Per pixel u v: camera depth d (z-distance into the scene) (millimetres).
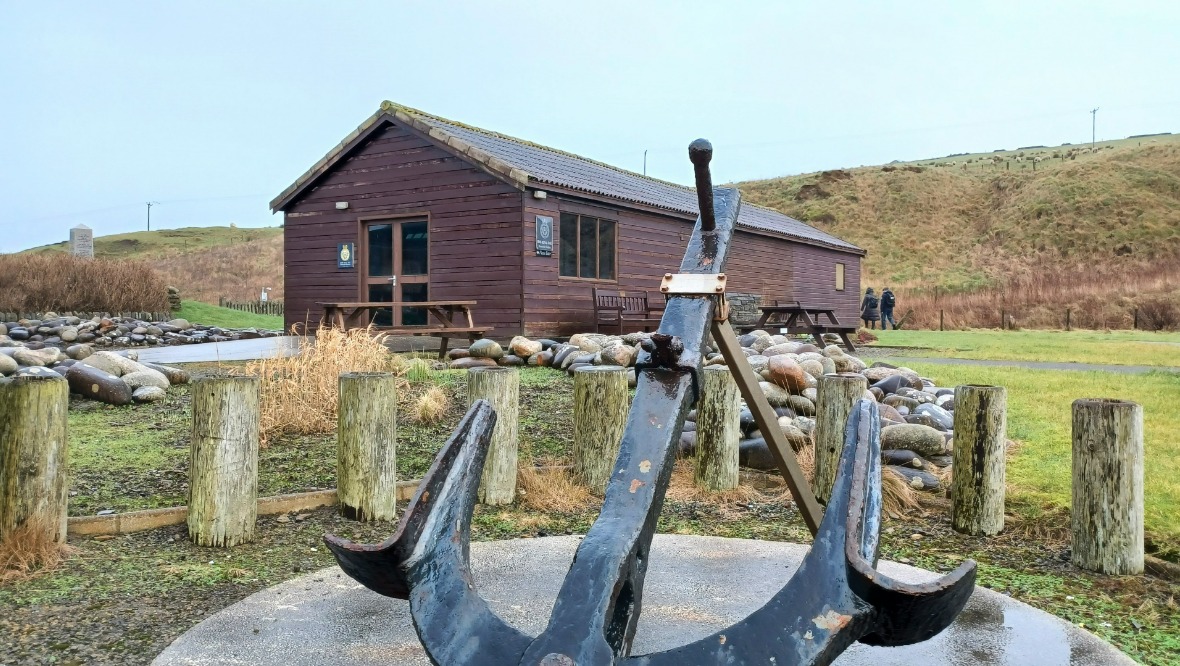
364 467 4504
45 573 3576
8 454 3646
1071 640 2846
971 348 19016
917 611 1466
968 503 4445
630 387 8430
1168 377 10898
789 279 22969
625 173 21469
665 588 3326
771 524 4680
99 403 7809
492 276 14250
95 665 2699
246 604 3148
